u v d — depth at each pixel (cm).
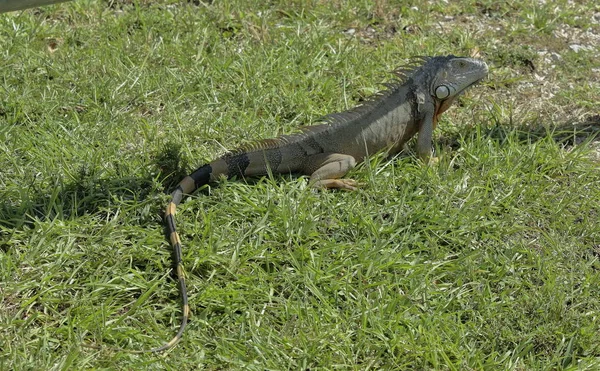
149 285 684
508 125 905
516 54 1023
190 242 723
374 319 660
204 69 962
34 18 1018
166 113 895
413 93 838
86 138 842
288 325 655
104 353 620
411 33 1063
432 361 636
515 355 648
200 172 779
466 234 757
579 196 815
